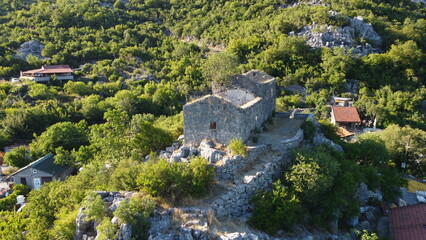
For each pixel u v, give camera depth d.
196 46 112.56
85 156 49.03
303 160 32.44
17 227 31.30
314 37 98.12
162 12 145.50
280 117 45.69
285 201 29.11
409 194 45.31
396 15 114.50
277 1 126.12
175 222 24.92
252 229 27.62
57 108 75.38
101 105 77.12
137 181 27.91
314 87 88.25
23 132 69.50
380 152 45.34
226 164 29.92
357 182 37.03
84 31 117.81
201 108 33.12
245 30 111.31
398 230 34.19
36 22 118.50
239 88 39.94
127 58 105.44
